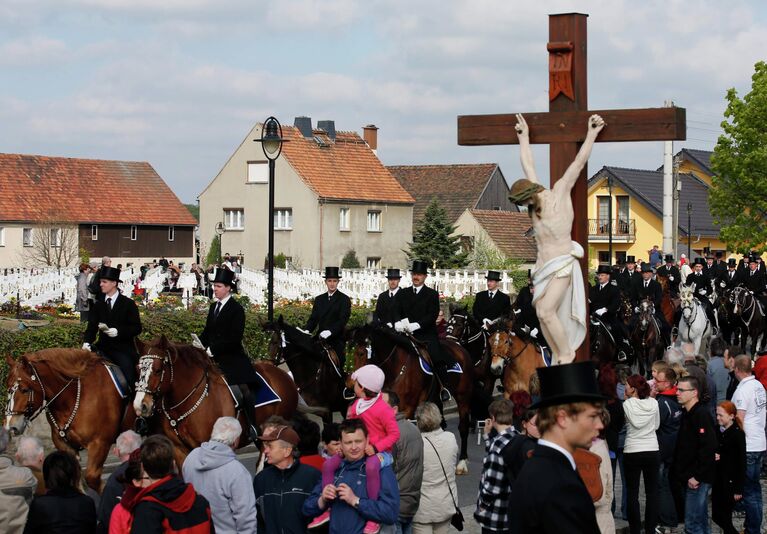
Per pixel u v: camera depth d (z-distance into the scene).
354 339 16.00
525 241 71.38
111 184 76.06
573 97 11.25
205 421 12.80
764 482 15.30
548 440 6.01
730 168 47.78
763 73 47.31
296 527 8.83
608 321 23.42
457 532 12.80
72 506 8.47
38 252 68.31
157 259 76.44
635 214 70.75
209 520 7.94
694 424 11.78
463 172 82.06
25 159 73.56
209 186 69.25
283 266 62.72
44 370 12.79
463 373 17.08
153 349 12.48
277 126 20.09
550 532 5.70
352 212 66.75
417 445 9.88
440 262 58.66
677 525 13.16
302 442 9.50
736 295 32.62
